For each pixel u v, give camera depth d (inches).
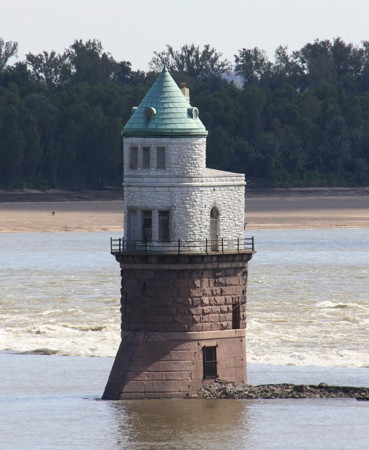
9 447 7495.1
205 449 7436.0
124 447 7460.6
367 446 7470.5
